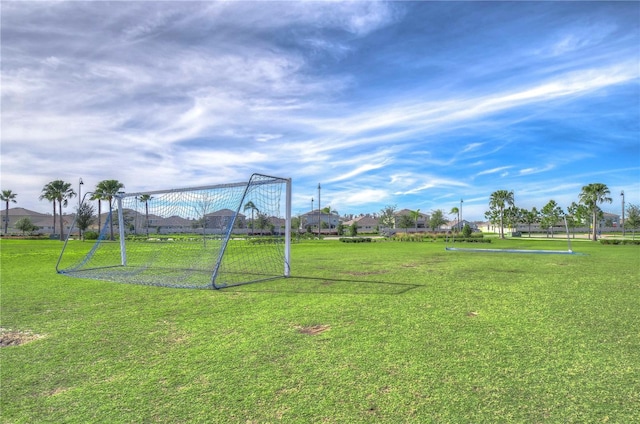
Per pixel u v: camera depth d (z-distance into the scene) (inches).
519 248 904.9
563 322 188.7
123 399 110.1
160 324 193.2
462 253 714.8
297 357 141.6
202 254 595.2
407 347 150.9
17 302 253.1
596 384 116.6
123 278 374.9
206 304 242.1
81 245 1108.5
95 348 156.4
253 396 110.3
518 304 231.9
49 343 163.9
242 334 172.9
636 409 101.3
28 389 118.3
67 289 306.5
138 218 612.7
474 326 181.5
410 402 105.6
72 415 101.7
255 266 484.7
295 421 96.3
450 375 123.3
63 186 2207.2
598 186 1672.0
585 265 472.7
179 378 124.2
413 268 442.9
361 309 220.4
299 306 231.5
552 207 2645.2
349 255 663.8
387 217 3164.4
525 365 131.7
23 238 1895.9
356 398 108.2
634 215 2041.1
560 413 99.3
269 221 530.0
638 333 169.9
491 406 103.0
